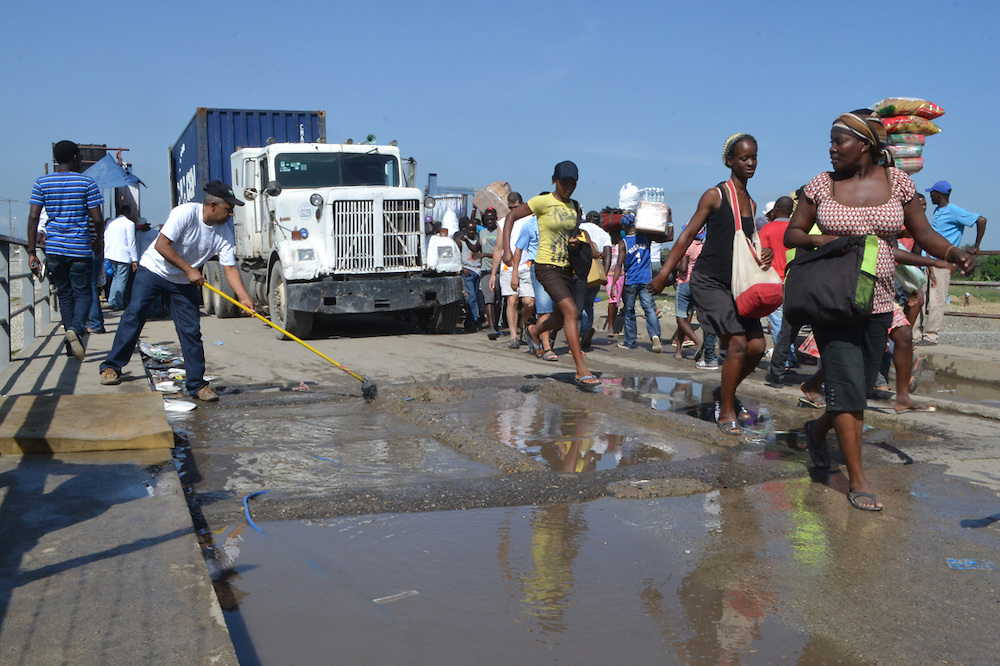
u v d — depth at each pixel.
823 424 4.41
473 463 4.58
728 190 5.11
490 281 11.41
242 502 3.78
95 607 2.41
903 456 4.83
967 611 2.78
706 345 8.41
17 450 4.19
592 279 9.66
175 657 2.12
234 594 2.88
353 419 5.79
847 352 3.94
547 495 3.98
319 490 4.00
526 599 2.85
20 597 2.47
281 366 8.34
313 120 15.41
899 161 7.66
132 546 2.90
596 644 2.53
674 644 2.54
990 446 5.07
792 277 4.04
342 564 3.14
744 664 2.42
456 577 3.03
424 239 11.93
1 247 6.84
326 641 2.54
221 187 6.02
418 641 2.54
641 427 5.62
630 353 10.00
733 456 4.76
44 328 10.47
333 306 11.30
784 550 3.33
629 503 3.94
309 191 11.49
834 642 2.56
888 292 4.10
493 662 2.42
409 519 3.66
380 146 12.59
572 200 7.01
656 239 9.84
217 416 5.85
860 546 3.38
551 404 6.46
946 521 3.70
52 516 3.23
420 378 7.55
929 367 9.38
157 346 9.88
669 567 3.15
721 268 5.14
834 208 4.00
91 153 18.28
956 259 3.95
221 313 15.04
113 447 4.29
